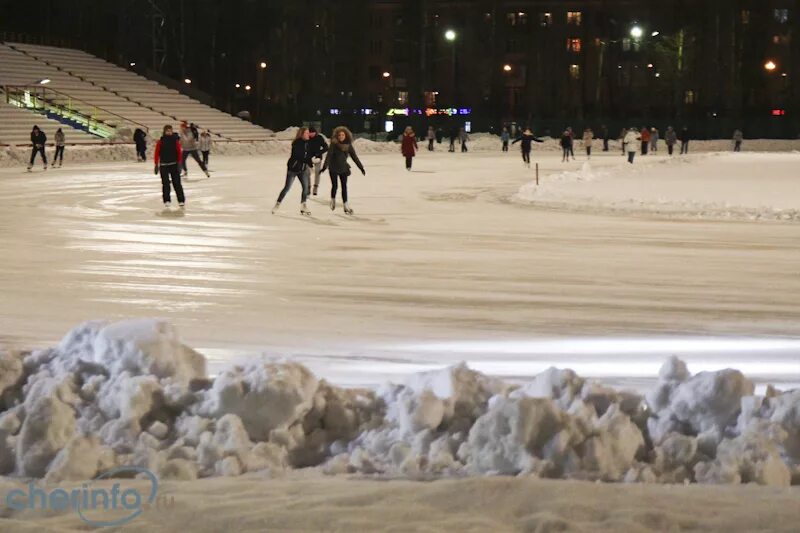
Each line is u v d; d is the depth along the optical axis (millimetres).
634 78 145875
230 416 8258
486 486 7094
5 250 23875
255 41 135125
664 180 50312
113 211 33938
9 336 14391
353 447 8477
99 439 8305
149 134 82812
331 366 12648
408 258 23062
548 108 145375
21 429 8266
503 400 8023
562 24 145250
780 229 29359
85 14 117438
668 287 19156
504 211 35219
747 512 6699
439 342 14211
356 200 39625
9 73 86562
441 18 145750
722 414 8422
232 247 24734
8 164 63094
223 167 63594
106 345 9414
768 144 107062
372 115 128250
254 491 7273
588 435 7934
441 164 71312
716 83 137500
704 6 138375
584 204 37094
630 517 6504
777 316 16328
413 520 6508
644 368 12734
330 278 20047
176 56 132625
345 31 144250
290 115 121188
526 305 17219
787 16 141750
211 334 14633
